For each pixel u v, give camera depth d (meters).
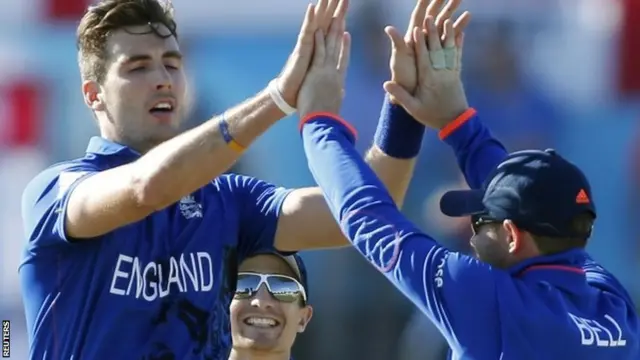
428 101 14.26
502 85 28.03
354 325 26.52
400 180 14.27
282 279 16.53
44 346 12.91
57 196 12.90
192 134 12.32
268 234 14.05
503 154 14.31
